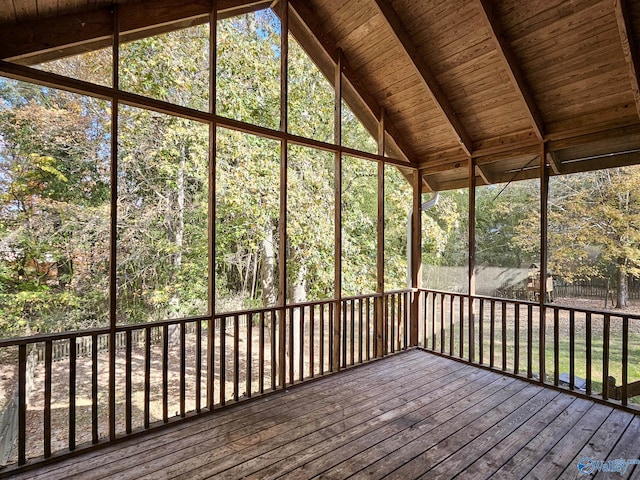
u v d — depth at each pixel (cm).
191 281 745
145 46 602
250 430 281
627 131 334
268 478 221
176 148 679
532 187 777
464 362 452
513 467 234
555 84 357
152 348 846
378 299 474
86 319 705
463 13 346
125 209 701
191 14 325
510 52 349
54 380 691
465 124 450
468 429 283
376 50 421
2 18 235
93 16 276
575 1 297
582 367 606
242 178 641
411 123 488
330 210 745
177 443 262
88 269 679
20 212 624
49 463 235
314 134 745
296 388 369
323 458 243
